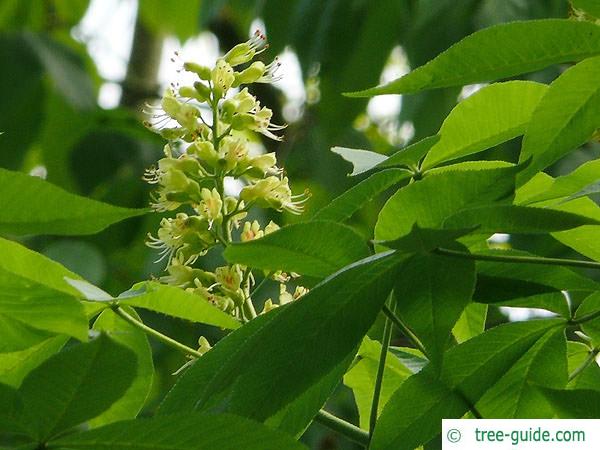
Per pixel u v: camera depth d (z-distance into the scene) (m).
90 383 0.87
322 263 0.94
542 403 1.05
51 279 0.93
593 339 1.08
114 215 0.88
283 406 0.90
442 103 1.97
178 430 0.87
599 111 0.96
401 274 0.93
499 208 0.93
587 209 1.07
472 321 1.12
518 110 1.05
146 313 2.04
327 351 0.91
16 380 0.98
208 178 1.11
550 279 1.01
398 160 1.04
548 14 2.04
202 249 1.11
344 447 1.98
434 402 1.01
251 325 0.95
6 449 0.88
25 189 0.87
